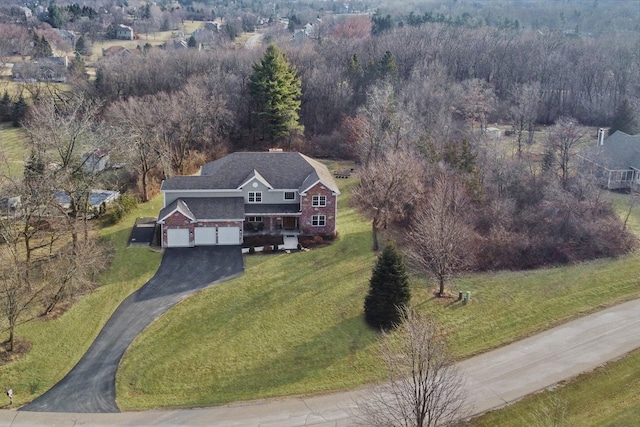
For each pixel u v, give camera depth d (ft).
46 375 135.54
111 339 147.84
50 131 188.96
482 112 330.13
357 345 146.20
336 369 138.41
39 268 172.96
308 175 204.33
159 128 234.58
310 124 331.36
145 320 155.02
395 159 207.92
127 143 220.64
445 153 230.68
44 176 174.50
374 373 136.56
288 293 166.50
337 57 389.60
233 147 305.94
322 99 335.47
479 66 397.80
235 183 200.23
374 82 334.65
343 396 129.49
